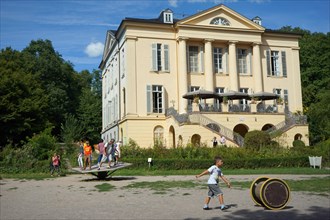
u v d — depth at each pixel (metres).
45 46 62.78
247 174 22.45
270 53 43.28
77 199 13.56
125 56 38.59
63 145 36.19
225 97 35.16
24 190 16.89
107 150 21.95
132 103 37.41
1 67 43.00
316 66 56.03
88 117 64.06
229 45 40.75
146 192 14.94
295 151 29.08
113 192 15.24
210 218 9.47
